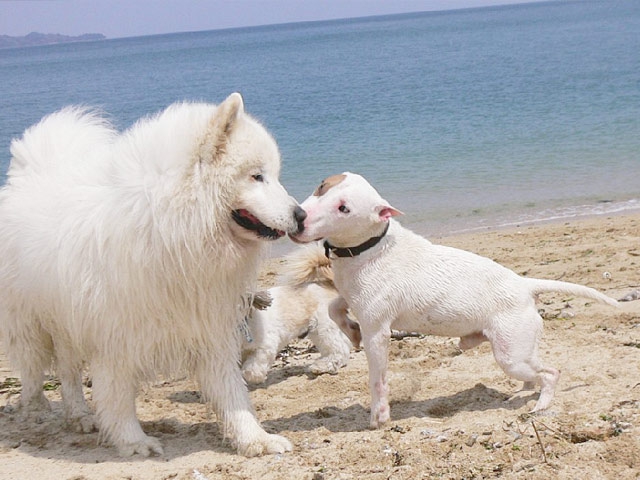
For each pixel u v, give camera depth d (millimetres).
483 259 2973
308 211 2859
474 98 12977
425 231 5875
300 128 10750
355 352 3682
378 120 11148
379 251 2920
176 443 2975
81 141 3082
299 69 23688
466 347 3012
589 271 4242
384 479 2646
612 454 2684
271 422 3090
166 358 2871
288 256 3518
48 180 2975
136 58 45812
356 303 2939
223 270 2789
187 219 2721
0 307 3051
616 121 9727
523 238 5359
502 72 17266
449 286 2922
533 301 2973
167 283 2764
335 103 13453
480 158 8305
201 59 36844
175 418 3170
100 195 2811
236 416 2889
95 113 3307
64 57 63500
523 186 7113
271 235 2779
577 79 14445
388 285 2918
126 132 2916
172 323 2812
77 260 2807
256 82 19391
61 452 2939
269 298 3283
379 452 2779
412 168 7996
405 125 10562
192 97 15836
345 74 20266
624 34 28938
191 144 2719
